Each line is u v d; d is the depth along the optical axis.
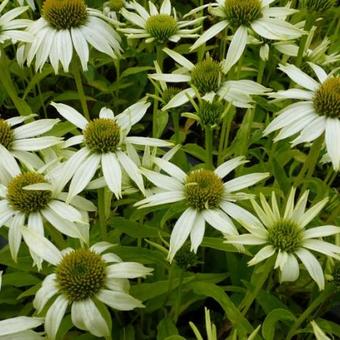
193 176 0.52
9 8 0.84
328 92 0.53
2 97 0.81
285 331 0.60
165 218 0.54
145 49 0.90
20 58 0.68
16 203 0.51
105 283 0.48
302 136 0.53
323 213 0.66
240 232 0.60
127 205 0.72
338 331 0.57
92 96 0.89
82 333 0.59
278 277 0.62
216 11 0.63
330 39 0.83
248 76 0.83
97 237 0.61
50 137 0.56
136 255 0.57
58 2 0.64
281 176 0.64
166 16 0.69
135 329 0.61
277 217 0.49
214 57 0.93
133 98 0.89
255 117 0.77
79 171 0.52
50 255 0.49
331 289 0.51
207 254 0.66
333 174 0.71
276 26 0.61
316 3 0.60
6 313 0.61
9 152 0.54
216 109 0.58
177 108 0.64
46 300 0.47
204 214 0.51
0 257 0.58
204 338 0.62
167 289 0.56
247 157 0.74
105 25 0.66
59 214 0.50
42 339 0.46
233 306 0.54
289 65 0.57
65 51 0.64
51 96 0.88
